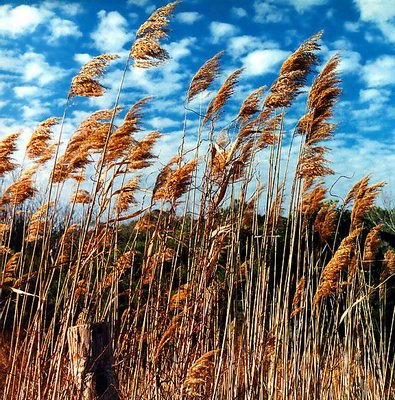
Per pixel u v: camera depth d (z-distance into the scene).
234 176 2.53
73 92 2.32
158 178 2.44
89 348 1.78
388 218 5.97
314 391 2.55
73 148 2.56
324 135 2.56
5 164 2.73
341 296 3.07
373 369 2.96
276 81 2.50
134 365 2.39
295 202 2.56
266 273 2.56
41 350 2.17
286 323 2.44
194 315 2.26
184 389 2.09
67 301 2.21
